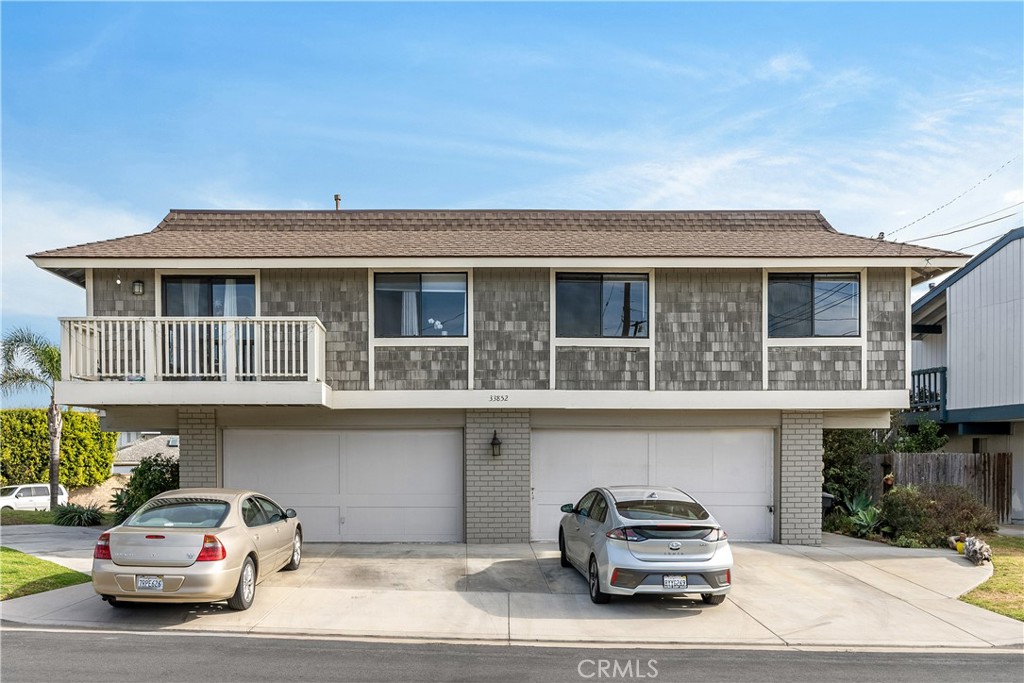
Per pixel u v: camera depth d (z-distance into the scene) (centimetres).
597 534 1066
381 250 1433
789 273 1494
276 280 1468
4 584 1100
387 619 979
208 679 736
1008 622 992
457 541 1518
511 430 1500
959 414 2136
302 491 1523
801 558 1373
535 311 1470
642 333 1481
